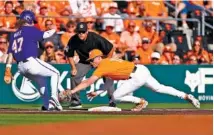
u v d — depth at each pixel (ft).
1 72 145.48
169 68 159.22
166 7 207.21
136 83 128.67
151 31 187.73
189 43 191.42
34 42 125.08
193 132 99.50
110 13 190.39
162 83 158.40
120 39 181.47
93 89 150.71
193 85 161.68
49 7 185.47
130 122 110.22
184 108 144.25
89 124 105.70
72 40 134.41
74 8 190.19
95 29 182.19
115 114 122.52
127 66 126.31
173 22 198.18
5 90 145.69
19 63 125.90
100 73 122.93
